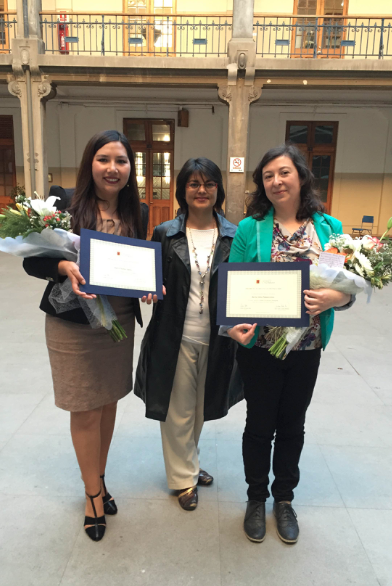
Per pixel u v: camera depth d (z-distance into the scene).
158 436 2.75
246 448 1.96
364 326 5.31
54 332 1.81
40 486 2.23
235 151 9.59
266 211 1.85
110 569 1.72
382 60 8.92
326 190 12.91
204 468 2.43
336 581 1.68
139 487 2.26
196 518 2.03
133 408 3.11
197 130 12.51
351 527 1.98
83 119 12.53
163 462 2.48
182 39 11.64
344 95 11.60
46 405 3.10
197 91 11.35
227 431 2.84
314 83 9.17
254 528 1.90
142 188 12.95
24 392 3.30
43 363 3.88
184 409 2.10
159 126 12.62
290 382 1.87
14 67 9.19
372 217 12.55
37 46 9.11
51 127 12.59
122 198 1.93
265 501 2.02
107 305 1.77
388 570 1.74
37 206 1.63
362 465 2.46
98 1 11.39
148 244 1.81
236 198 9.78
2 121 12.79
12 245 1.67
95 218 1.82
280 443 1.97
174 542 1.88
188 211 2.07
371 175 12.60
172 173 12.84
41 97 9.42
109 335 1.81
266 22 11.42
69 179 12.89
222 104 12.23
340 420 2.97
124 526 1.97
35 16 9.15
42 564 1.74
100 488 1.93
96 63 9.15
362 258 1.61
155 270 1.78
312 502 2.15
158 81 9.33
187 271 1.99
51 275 1.67
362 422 2.95
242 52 9.00
